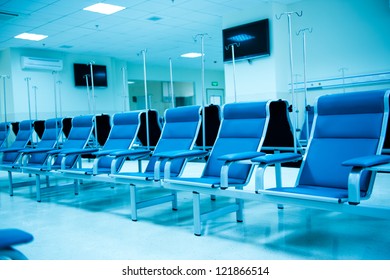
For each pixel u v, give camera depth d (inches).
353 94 90.7
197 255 87.1
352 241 92.1
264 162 87.4
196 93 581.0
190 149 126.3
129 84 621.9
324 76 269.6
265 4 275.7
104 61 443.8
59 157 177.2
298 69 284.5
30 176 249.9
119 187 191.8
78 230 113.5
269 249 88.8
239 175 105.3
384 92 84.9
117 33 337.4
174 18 299.0
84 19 288.7
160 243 97.6
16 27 300.7
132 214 121.9
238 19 293.0
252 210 129.0
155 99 587.2
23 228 118.4
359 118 89.0
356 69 254.1
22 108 373.1
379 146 82.2
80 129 181.9
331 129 93.7
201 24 322.7
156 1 254.5
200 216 103.2
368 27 247.1
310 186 91.4
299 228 105.0
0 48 371.9
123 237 104.4
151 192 174.4
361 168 70.7
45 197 172.1
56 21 290.4
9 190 192.9
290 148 152.0
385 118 84.2
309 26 275.4
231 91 304.5
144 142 202.1
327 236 96.8
